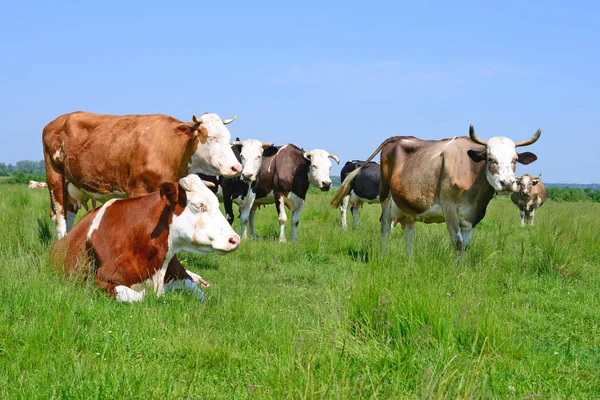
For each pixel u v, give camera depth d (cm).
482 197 880
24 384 387
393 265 614
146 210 639
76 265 641
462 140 918
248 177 1219
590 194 5503
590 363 492
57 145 911
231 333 527
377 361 445
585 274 862
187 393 391
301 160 1370
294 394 363
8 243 829
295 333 504
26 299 536
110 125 861
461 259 831
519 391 412
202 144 827
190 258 901
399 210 1018
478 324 495
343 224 1653
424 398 362
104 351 439
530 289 765
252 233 1384
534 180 1842
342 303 556
